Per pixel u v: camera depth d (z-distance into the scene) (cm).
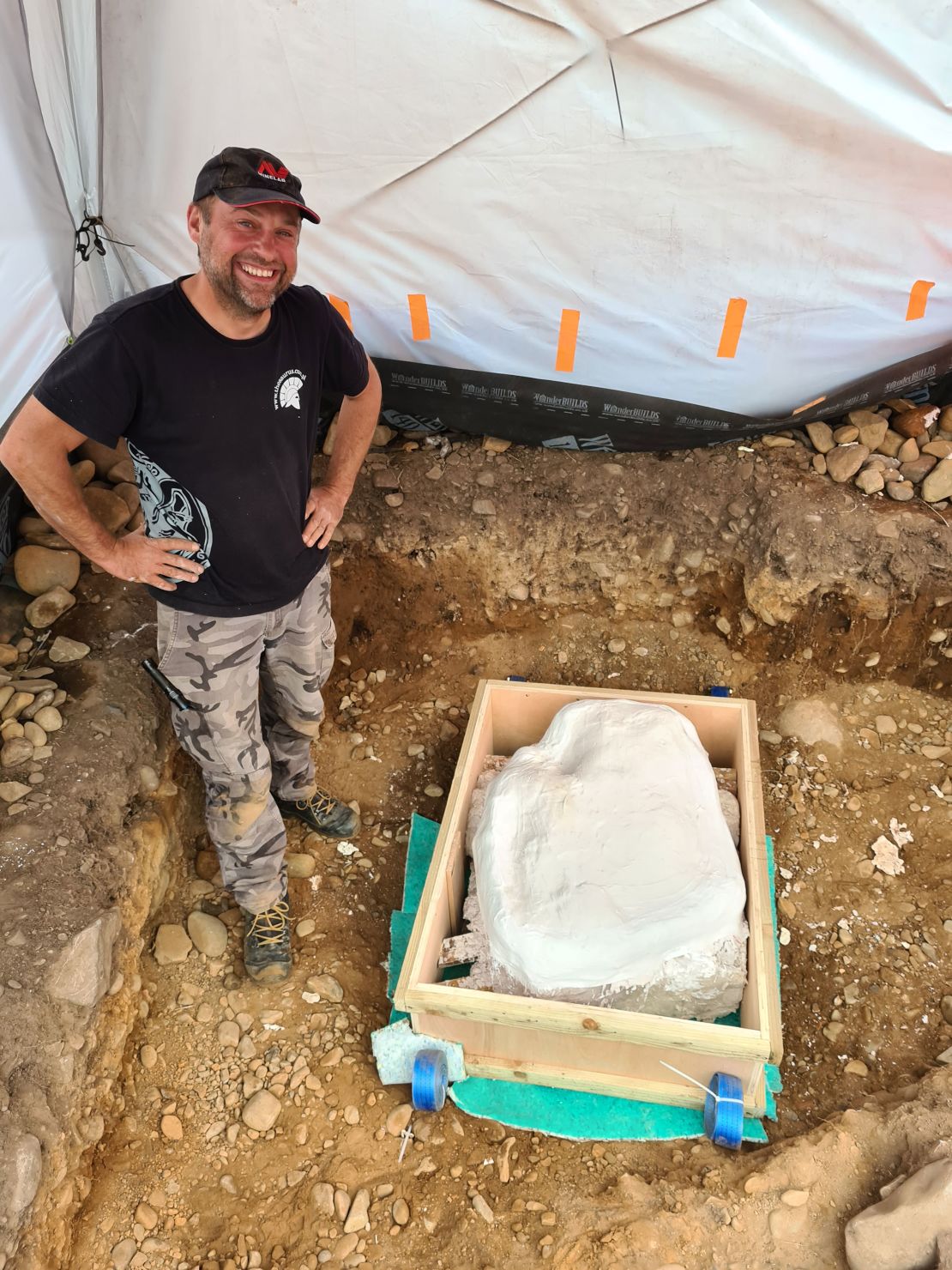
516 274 280
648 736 239
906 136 241
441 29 233
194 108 253
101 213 277
